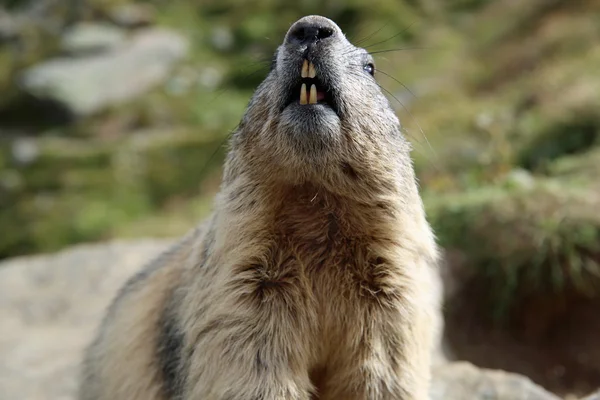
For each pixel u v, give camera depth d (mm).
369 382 7160
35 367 12188
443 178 18281
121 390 8516
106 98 33250
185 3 38875
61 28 37875
